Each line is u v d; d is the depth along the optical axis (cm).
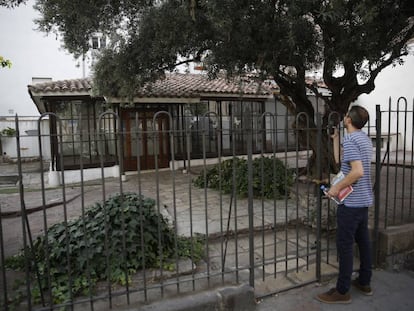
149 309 255
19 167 232
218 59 547
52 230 359
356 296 309
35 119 1579
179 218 538
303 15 442
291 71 681
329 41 486
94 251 316
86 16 498
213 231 463
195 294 276
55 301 275
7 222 580
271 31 450
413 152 414
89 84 989
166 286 295
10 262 361
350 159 278
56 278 305
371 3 390
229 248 426
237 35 449
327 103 664
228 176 717
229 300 277
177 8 488
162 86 1096
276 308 290
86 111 1024
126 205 362
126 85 702
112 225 343
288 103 723
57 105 998
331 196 296
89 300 248
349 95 657
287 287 320
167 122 1134
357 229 300
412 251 379
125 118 1059
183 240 413
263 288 318
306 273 348
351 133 290
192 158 1177
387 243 363
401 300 302
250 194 298
